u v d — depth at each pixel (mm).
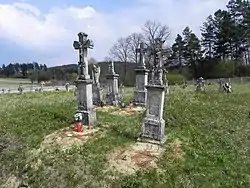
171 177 9516
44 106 19875
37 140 12812
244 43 56219
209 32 61938
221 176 9617
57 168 10414
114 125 14727
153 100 12367
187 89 33438
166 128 14352
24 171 10766
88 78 14836
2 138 13266
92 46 14812
